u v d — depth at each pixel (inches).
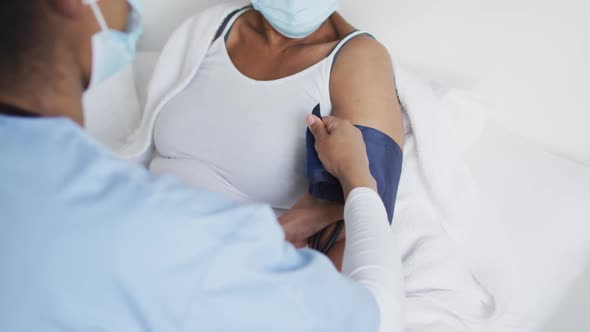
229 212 20.2
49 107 20.2
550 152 57.4
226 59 49.6
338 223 42.2
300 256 23.4
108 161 19.6
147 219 18.6
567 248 47.0
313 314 21.8
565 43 51.1
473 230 48.8
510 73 55.2
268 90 46.6
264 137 45.4
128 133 59.4
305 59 47.8
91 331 18.3
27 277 17.6
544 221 48.0
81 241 17.8
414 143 50.8
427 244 46.7
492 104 57.8
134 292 18.1
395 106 45.6
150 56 67.8
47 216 17.8
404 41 58.3
